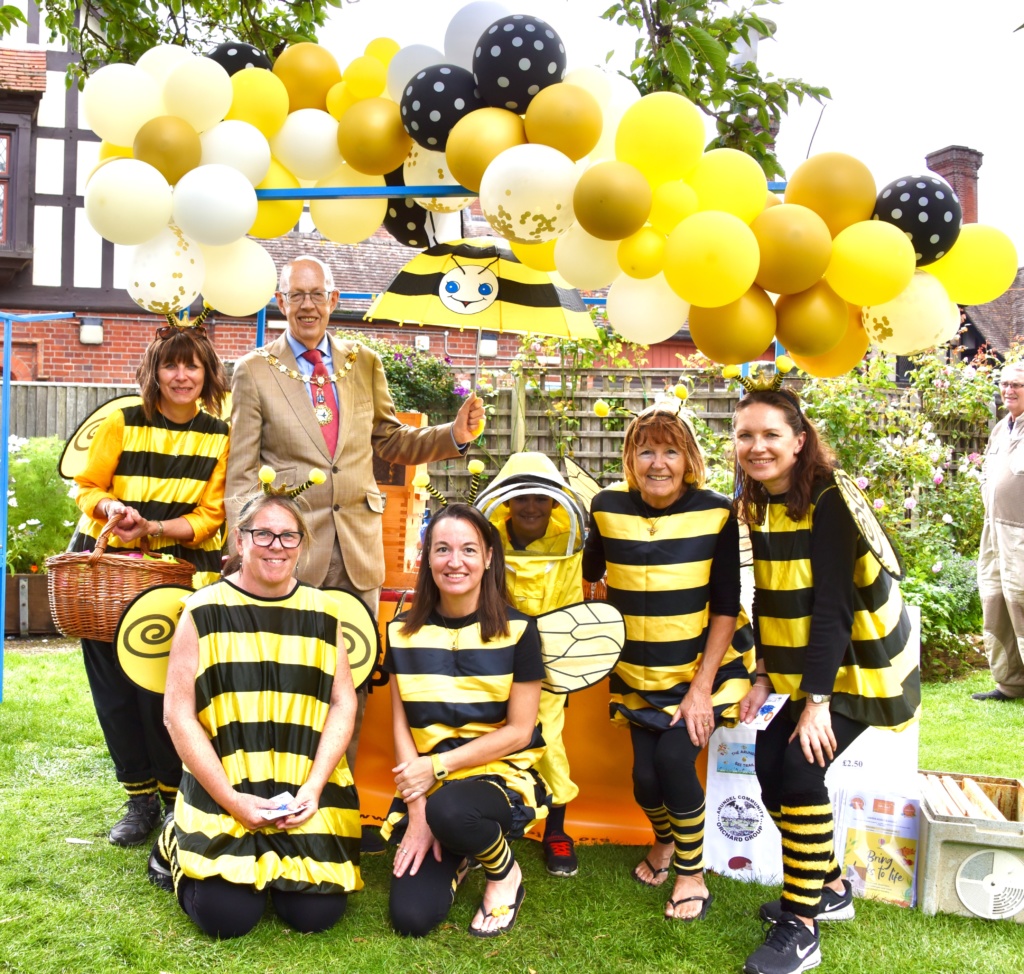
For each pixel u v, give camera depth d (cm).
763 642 273
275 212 287
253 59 291
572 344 759
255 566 272
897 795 294
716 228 228
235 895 254
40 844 311
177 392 318
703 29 335
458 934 264
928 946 261
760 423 255
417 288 362
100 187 250
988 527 545
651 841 330
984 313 1471
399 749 280
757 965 243
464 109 254
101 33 500
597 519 301
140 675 288
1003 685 541
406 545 402
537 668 284
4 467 495
